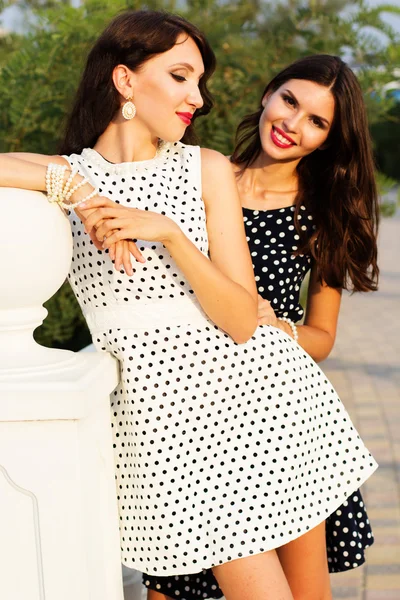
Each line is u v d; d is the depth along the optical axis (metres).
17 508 1.61
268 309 2.21
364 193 2.56
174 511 1.90
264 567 1.96
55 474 1.59
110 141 1.98
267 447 2.00
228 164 2.02
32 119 4.20
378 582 3.34
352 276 2.62
